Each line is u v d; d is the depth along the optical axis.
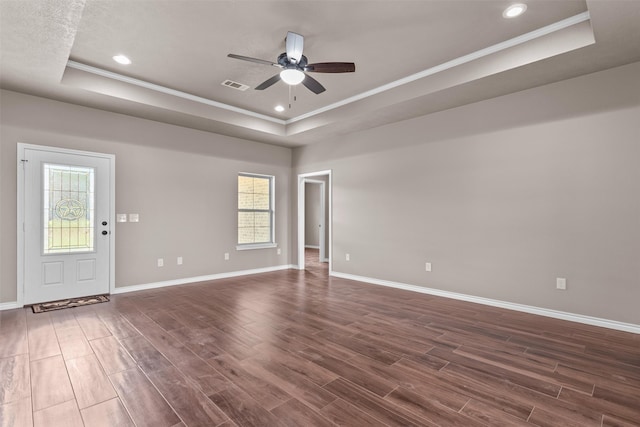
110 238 4.38
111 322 3.26
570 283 3.33
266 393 2.01
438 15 2.70
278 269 6.50
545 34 2.89
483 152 3.95
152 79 3.96
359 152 5.38
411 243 4.69
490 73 3.23
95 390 2.03
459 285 4.18
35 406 1.86
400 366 2.36
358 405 1.88
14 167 3.70
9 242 3.68
